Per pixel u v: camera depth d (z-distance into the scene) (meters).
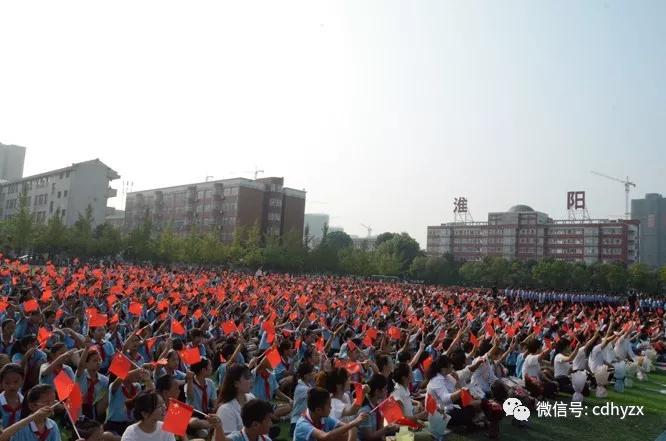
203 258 65.88
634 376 16.73
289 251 73.00
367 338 12.64
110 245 60.41
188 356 8.25
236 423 6.66
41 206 83.69
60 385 5.69
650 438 10.64
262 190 93.00
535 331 16.84
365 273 80.19
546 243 129.88
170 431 5.13
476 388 10.84
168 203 99.88
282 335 12.96
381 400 7.43
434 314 20.42
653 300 45.41
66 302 15.76
